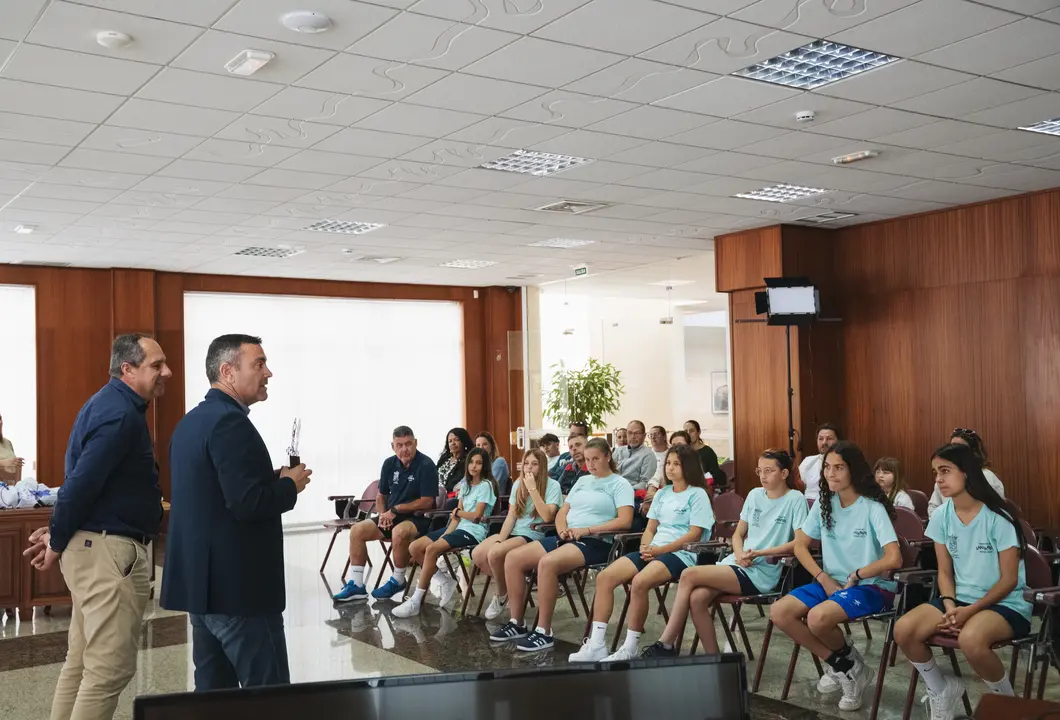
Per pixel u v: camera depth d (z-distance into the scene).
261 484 3.12
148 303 12.48
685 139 6.71
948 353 9.54
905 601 4.58
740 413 10.72
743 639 5.75
